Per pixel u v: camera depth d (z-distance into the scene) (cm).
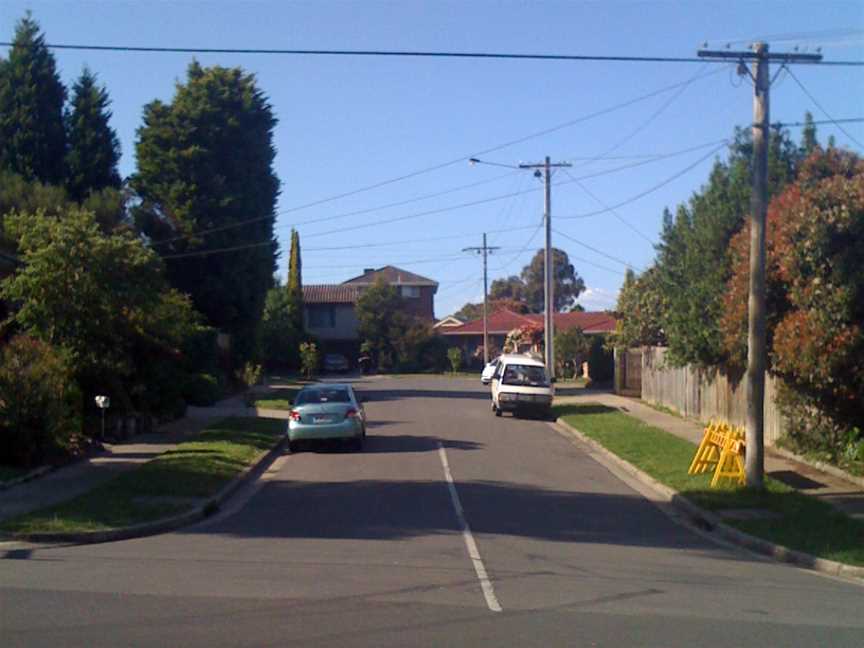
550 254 4350
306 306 8369
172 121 4588
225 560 1209
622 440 2581
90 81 4222
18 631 847
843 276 1805
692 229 2973
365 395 4653
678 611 975
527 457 2384
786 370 1983
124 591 1020
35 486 1777
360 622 895
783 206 2095
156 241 4506
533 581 1103
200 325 4034
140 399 2684
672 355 2872
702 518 1593
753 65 1780
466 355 7938
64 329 2392
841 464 1981
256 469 2128
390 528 1461
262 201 4894
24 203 3247
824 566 1255
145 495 1656
